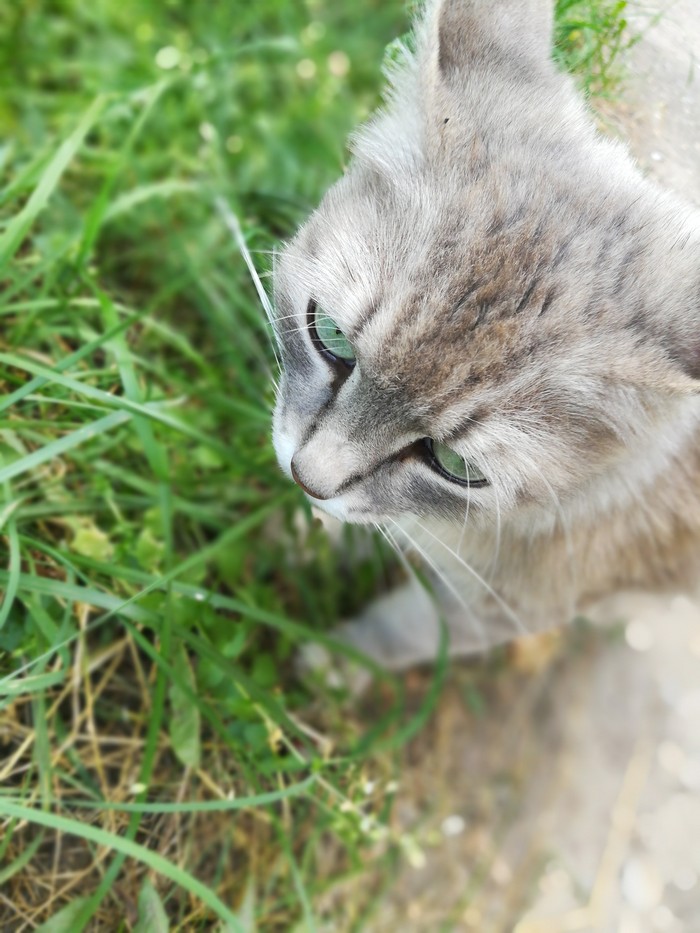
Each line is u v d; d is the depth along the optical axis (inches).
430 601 13.7
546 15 9.5
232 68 16.1
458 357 8.9
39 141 14.8
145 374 14.0
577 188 9.1
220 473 14.1
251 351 14.9
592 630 17.8
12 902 11.0
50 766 10.8
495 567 11.5
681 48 10.5
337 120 16.5
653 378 8.5
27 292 13.1
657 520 11.4
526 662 17.4
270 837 13.4
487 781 16.6
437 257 8.9
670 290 8.7
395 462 10.1
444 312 8.9
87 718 12.1
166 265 15.4
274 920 13.2
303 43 16.9
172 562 12.2
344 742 14.3
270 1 17.0
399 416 9.4
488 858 16.1
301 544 15.1
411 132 9.4
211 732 12.7
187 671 11.9
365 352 9.2
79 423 11.7
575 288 8.8
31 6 15.8
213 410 14.5
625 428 9.1
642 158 10.2
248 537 14.4
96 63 15.8
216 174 15.3
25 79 15.6
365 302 9.2
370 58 16.9
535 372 8.8
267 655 13.8
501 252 8.8
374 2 17.5
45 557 11.7
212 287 15.2
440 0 8.9
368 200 9.5
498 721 17.0
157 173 15.4
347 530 13.7
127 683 12.6
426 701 14.1
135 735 12.4
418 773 16.0
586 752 17.4
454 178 9.0
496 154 9.1
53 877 11.3
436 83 9.0
